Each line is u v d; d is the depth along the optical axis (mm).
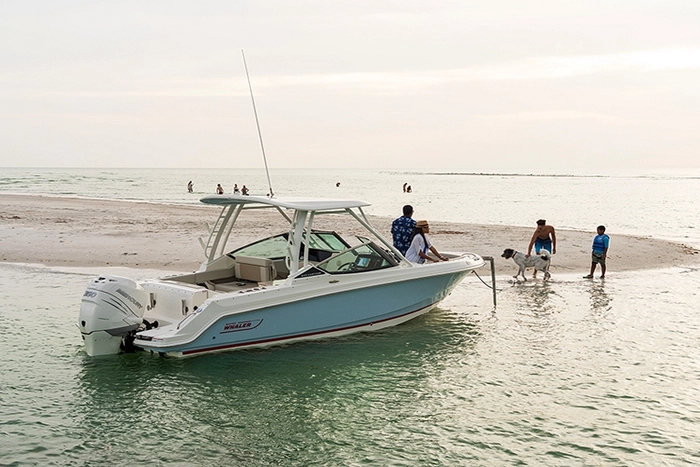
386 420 5945
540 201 49844
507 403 6387
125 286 7512
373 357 7914
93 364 7422
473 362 7742
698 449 5332
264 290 7832
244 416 6004
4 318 9602
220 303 7520
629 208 41031
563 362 7750
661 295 12008
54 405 6184
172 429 5668
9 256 15727
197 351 7598
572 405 6328
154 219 25531
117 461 5012
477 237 19297
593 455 5211
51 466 4898
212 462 5031
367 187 84312
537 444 5418
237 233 20000
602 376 7219
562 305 11062
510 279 13766
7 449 5188
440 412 6148
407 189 63062
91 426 5699
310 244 9500
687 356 8016
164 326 7754
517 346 8453
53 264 14781
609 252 17344
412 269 9148
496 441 5480
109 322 7402
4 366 7332
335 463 5043
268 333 8023
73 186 68562
